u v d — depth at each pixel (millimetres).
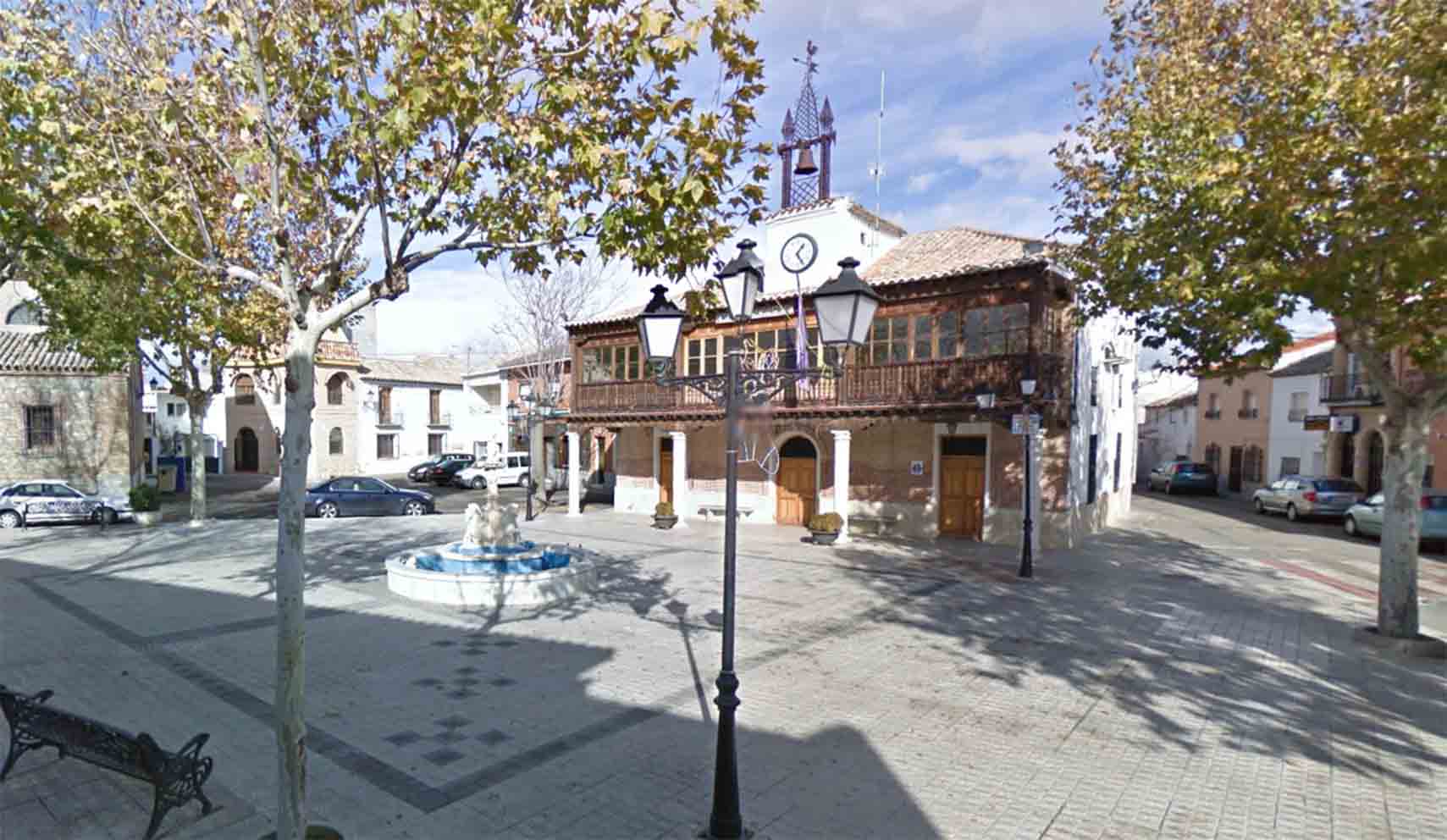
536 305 26703
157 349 17516
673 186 4902
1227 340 8383
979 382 14711
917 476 17172
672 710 6297
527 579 10117
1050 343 15352
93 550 14562
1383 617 8586
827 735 5820
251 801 4648
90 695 6504
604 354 22562
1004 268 14781
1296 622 9672
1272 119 7586
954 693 6852
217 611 9562
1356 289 7461
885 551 15203
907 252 18734
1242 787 5059
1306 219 7379
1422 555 15891
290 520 3916
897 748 5605
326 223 5719
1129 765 5375
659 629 8906
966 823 4516
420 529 18188
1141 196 9461
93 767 5098
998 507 16234
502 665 7441
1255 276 7617
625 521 20766
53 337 15594
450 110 4797
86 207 5199
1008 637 8828
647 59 4789
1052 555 15016
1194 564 14156
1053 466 15797
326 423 37562
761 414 4840
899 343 16641
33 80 5324
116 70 5082
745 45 4867
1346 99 6910
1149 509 25422
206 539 16047
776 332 18750
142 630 8641
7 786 4816
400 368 43375
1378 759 5527
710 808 4652
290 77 4992
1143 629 9227
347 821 4414
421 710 6203
